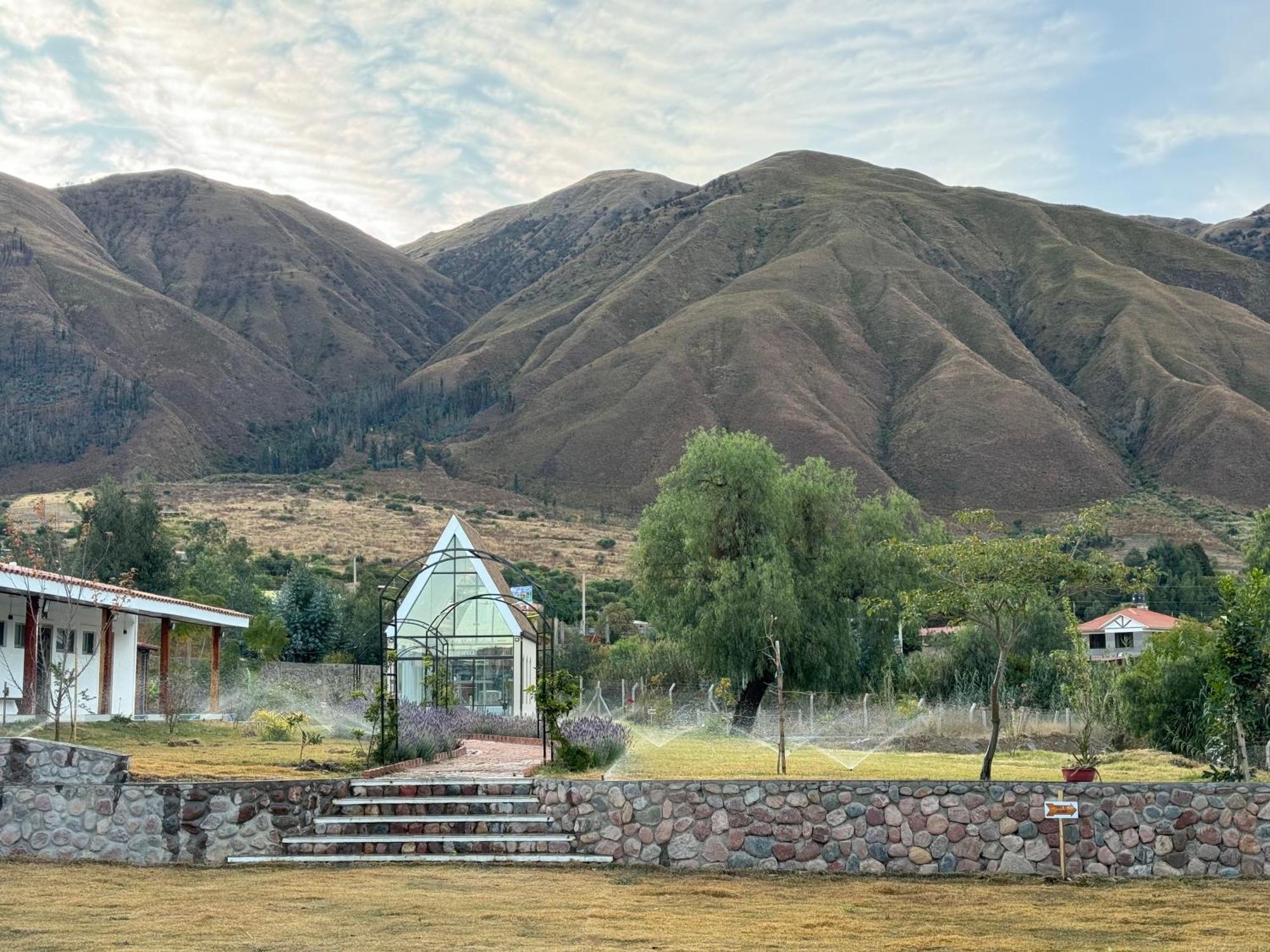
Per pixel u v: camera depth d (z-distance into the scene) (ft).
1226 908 40.42
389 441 651.66
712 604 137.08
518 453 595.06
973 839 47.55
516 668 137.18
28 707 86.94
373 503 453.17
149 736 85.76
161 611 107.96
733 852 48.16
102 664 101.76
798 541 145.69
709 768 71.77
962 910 39.75
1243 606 65.57
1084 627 274.57
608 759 71.51
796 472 150.30
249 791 49.70
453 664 137.80
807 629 139.13
